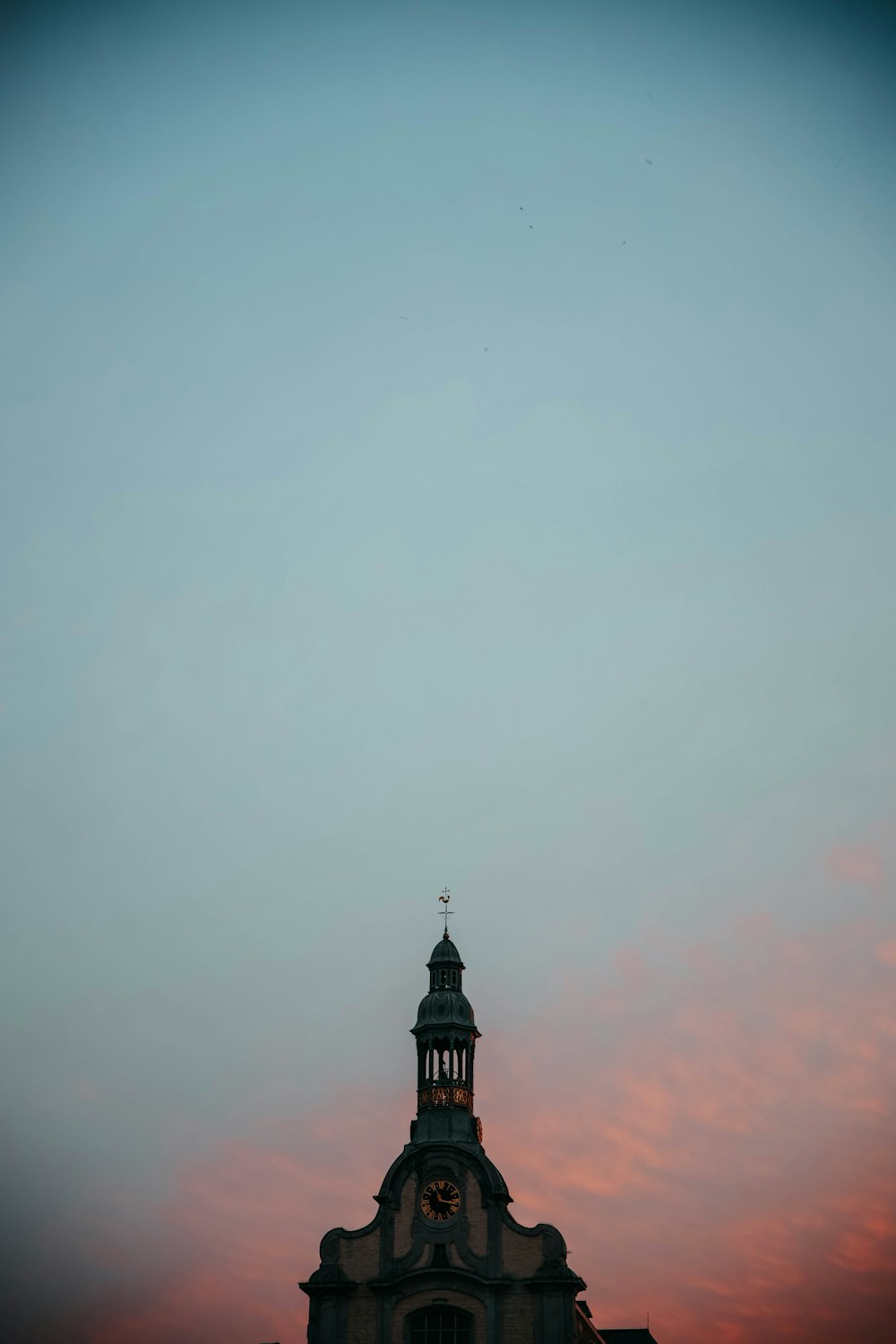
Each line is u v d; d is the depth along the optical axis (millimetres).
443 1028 87500
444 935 92062
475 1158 82688
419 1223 81750
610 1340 107938
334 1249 82062
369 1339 79375
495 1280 79375
